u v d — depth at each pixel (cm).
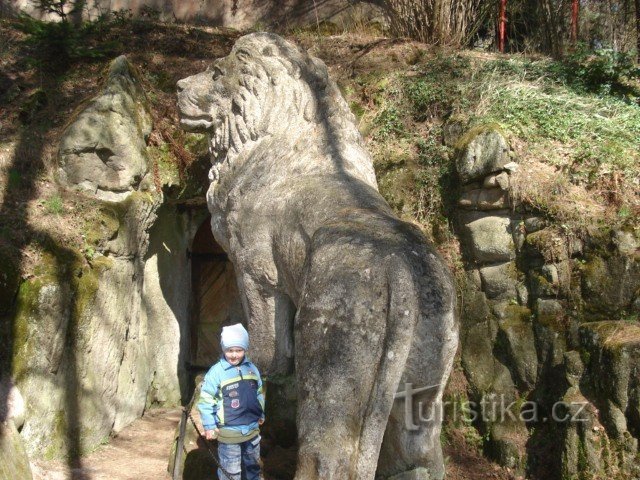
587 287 454
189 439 398
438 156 540
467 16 721
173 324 591
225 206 414
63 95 580
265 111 411
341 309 275
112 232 483
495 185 485
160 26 723
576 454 416
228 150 424
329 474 257
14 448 388
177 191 559
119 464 448
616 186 477
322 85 421
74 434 449
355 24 788
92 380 468
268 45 426
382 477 303
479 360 488
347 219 320
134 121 518
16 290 425
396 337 272
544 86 590
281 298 394
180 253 607
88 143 495
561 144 520
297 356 284
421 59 645
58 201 475
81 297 450
